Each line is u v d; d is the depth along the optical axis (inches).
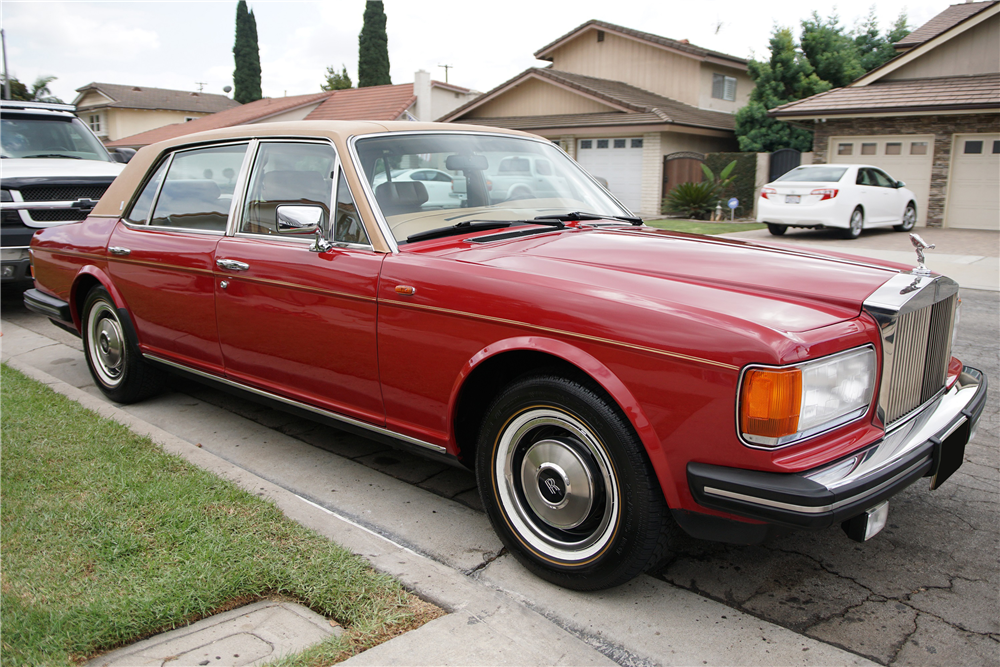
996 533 120.0
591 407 93.8
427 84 1117.1
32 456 139.4
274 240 136.5
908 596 102.1
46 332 271.1
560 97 916.6
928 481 140.0
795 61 843.4
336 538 110.5
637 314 90.7
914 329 99.0
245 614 93.4
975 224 670.5
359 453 155.1
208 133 159.9
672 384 87.3
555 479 100.8
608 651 89.8
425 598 96.8
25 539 108.3
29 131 345.1
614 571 96.3
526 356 105.3
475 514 127.3
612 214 155.0
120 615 89.7
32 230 293.7
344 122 137.8
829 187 553.6
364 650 85.7
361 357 121.0
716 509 86.1
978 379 120.1
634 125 796.0
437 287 108.6
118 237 171.6
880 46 1125.1
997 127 639.8
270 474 143.8
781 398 81.7
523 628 90.4
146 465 135.9
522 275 103.3
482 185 140.3
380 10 1750.7
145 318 166.9
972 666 87.0
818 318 89.6
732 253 115.1
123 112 1529.3
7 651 83.6
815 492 80.2
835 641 91.9
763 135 824.3
